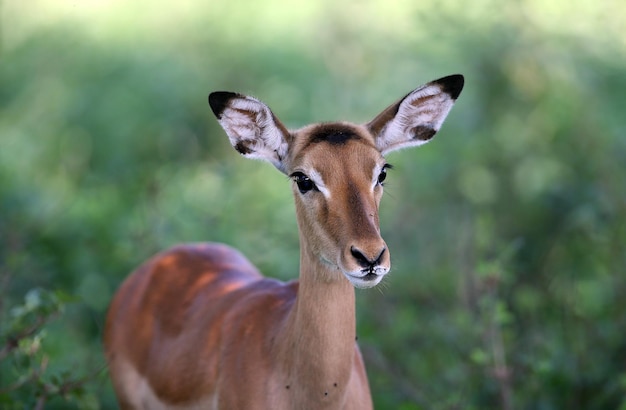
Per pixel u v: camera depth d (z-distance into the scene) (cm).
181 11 2362
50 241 1399
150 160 1944
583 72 1647
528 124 1684
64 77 2233
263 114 805
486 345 1033
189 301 966
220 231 1363
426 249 1529
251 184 1611
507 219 1553
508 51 1686
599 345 1133
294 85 2122
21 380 896
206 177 1655
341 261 731
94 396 925
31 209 1465
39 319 911
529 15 1698
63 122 2128
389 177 1719
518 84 1716
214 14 2333
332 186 752
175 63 2194
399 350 1188
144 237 1347
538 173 1623
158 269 1021
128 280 1052
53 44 2281
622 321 1158
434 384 1105
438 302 1294
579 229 1394
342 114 1975
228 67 2216
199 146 2095
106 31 2305
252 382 816
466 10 1705
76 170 2008
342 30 2136
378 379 1107
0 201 1444
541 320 1202
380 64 2058
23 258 1202
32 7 2344
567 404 1062
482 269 1030
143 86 2145
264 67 2211
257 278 966
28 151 1998
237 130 816
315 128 798
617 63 1648
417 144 841
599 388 1082
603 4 1673
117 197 1602
